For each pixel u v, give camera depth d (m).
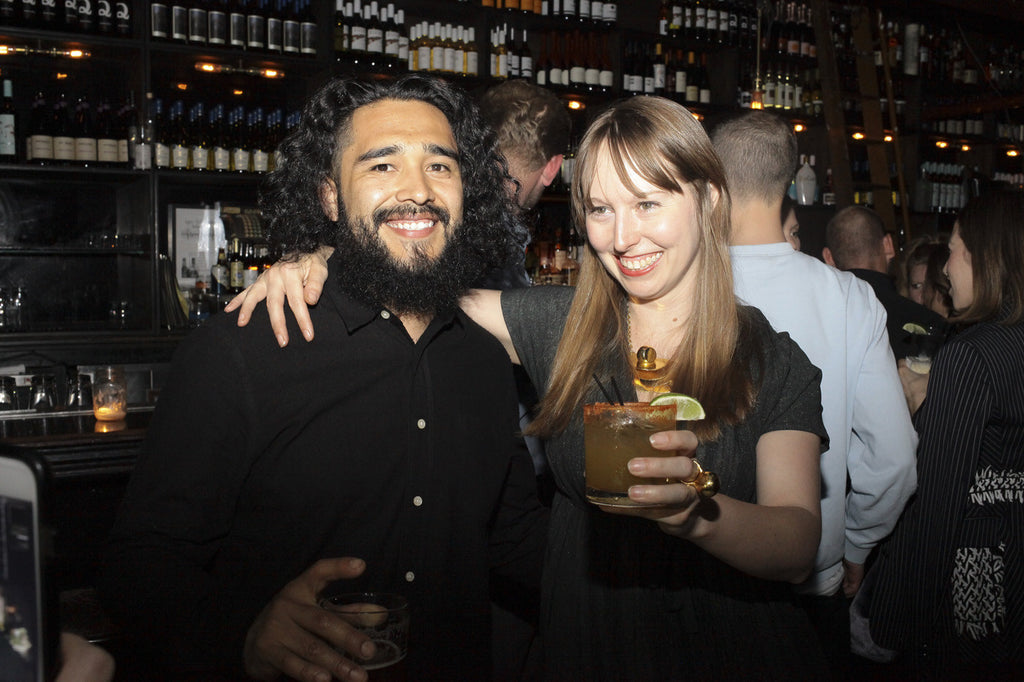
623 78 4.84
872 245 3.04
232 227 4.28
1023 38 6.54
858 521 1.90
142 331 3.91
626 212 1.31
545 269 4.69
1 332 3.77
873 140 5.69
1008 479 1.77
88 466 2.64
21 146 3.96
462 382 1.42
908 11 6.02
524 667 2.15
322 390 1.32
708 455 1.30
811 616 1.88
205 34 3.93
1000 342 1.76
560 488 1.43
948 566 1.76
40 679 0.59
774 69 5.54
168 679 1.12
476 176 1.58
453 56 4.40
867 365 1.75
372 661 1.00
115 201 4.25
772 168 1.78
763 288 1.76
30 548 0.59
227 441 1.26
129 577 1.14
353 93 1.37
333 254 1.45
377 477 1.33
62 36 3.67
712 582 1.30
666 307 1.43
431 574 1.34
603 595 1.33
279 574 1.28
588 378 1.41
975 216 1.94
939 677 1.78
